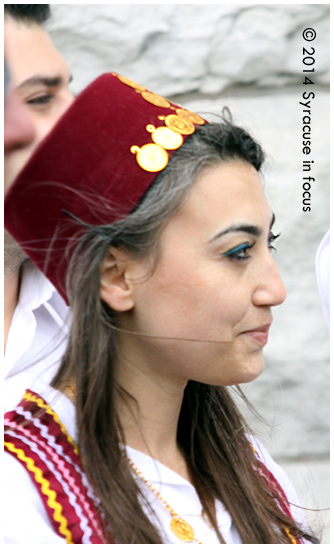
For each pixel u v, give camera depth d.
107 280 3.46
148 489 3.55
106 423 3.44
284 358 7.34
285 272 7.35
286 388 7.34
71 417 3.50
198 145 3.46
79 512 3.26
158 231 3.37
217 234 3.37
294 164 7.36
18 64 4.08
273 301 3.49
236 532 3.87
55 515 3.21
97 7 7.10
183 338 3.42
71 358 3.52
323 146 7.40
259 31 7.36
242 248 3.42
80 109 3.53
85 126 3.50
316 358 7.37
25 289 4.22
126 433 3.59
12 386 4.11
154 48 7.23
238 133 3.62
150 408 3.62
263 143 7.31
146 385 3.57
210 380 3.54
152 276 3.39
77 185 3.48
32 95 4.07
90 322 3.45
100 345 3.44
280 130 7.37
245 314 3.46
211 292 3.38
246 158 3.57
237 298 3.41
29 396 3.60
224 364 3.48
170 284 3.38
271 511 4.06
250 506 3.94
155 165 3.40
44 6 4.30
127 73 7.20
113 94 3.58
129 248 3.40
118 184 3.42
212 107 7.17
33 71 4.09
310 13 7.40
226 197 3.41
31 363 4.16
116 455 3.43
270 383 7.32
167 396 3.63
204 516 3.76
